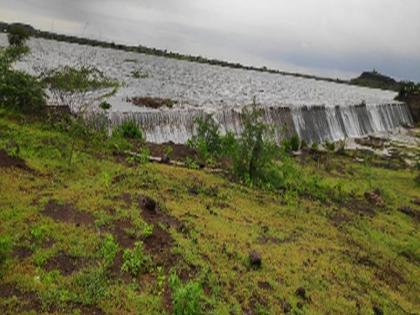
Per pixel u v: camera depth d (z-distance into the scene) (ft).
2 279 33.63
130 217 48.34
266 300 41.75
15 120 84.02
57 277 34.96
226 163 95.86
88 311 32.07
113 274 37.29
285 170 91.86
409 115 296.71
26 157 65.05
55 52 269.64
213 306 37.22
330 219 76.13
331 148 152.66
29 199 49.39
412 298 55.67
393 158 160.66
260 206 72.18
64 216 46.50
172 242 45.75
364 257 62.34
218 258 46.39
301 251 57.11
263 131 90.68
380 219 84.94
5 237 37.65
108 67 260.01
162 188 65.31
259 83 419.95
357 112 220.64
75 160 69.97
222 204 67.00
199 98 193.26
